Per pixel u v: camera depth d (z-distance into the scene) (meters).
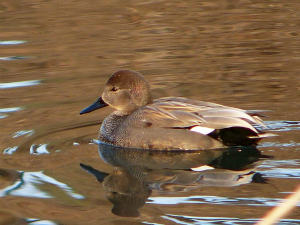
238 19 22.03
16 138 11.74
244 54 17.97
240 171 9.88
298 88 14.71
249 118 10.88
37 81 15.79
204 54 18.03
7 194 8.97
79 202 8.66
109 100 12.34
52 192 9.07
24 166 10.28
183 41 19.48
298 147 10.91
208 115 11.11
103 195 8.95
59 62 17.55
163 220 7.84
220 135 11.07
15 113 13.34
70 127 12.55
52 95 14.65
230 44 19.03
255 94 14.34
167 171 10.11
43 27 21.06
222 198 8.57
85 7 23.69
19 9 23.16
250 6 23.89
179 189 9.07
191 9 23.66
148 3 24.45
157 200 8.62
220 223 7.69
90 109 12.49
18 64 17.39
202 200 8.53
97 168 10.27
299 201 8.27
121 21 21.91
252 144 11.03
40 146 11.37
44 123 12.70
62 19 21.98
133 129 11.52
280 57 17.50
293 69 16.30
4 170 10.05
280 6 23.67
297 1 24.34
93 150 11.34
